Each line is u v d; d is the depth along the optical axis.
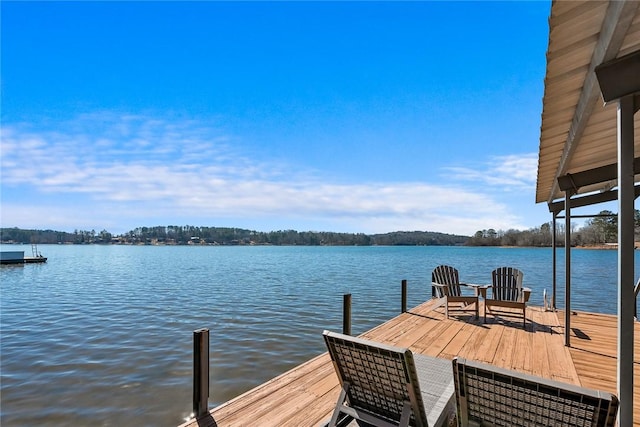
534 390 1.52
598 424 1.43
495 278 6.66
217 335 7.50
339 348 2.15
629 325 1.98
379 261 35.09
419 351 4.39
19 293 14.02
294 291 13.87
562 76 2.17
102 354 6.41
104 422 4.06
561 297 12.07
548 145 3.66
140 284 16.58
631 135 1.86
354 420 2.26
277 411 2.85
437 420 2.10
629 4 1.38
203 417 2.76
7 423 4.05
